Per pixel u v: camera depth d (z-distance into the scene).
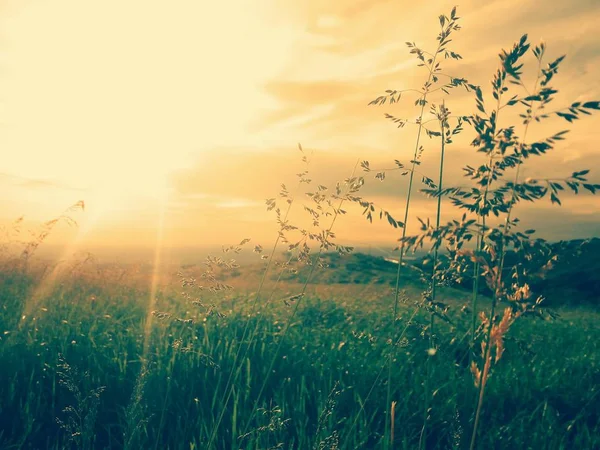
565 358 6.07
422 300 2.79
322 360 5.16
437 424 3.80
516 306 1.88
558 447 3.64
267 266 3.71
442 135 2.79
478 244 2.09
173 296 8.47
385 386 4.42
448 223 1.81
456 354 4.92
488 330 2.04
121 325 6.25
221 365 4.48
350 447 3.46
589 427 4.09
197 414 3.86
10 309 6.54
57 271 8.52
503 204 1.88
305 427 3.79
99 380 4.04
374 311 9.78
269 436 3.54
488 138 1.80
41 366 4.29
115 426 3.72
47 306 6.93
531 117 1.72
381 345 5.75
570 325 10.08
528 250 1.84
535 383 4.85
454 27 2.90
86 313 6.75
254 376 4.45
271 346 5.35
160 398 4.03
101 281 8.88
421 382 4.45
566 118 1.65
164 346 4.89
